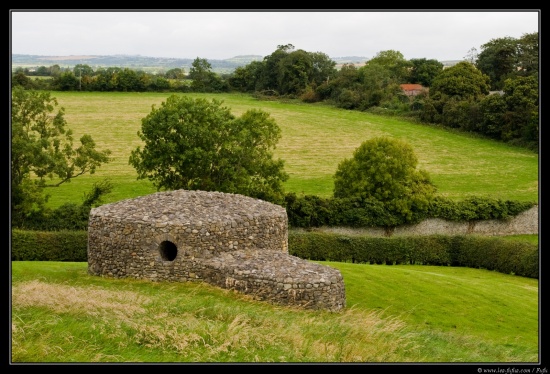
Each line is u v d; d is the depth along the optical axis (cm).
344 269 3553
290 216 5362
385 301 3056
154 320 2028
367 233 5566
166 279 2834
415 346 2120
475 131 9075
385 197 5603
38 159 4825
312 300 2627
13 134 4781
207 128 5044
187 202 3086
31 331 1803
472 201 5822
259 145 5350
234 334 1961
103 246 2945
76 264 3400
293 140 9069
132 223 2883
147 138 5072
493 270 4753
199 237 2830
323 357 1900
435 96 9794
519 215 5875
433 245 4959
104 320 1952
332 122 9938
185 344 1833
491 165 7906
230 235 2902
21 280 2691
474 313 3064
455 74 9700
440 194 6912
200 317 2177
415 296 3181
